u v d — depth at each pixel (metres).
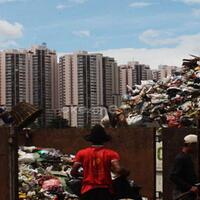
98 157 7.73
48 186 12.21
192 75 23.14
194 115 18.19
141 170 13.88
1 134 9.06
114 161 7.71
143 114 20.77
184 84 22.66
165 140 11.81
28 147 16.92
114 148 14.48
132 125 18.86
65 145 17.81
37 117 14.05
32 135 18.62
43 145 18.30
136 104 22.52
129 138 14.21
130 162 14.15
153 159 13.55
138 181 13.91
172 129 11.77
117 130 14.48
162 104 20.98
